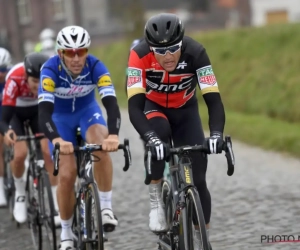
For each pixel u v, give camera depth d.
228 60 43.06
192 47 10.09
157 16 9.52
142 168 21.77
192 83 10.50
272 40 40.62
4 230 14.94
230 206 15.76
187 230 9.22
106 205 11.29
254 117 32.41
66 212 11.18
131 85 10.02
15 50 106.62
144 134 9.51
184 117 10.74
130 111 9.83
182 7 122.06
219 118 9.66
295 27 40.56
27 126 14.50
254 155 23.41
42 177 12.60
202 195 10.18
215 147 9.12
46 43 31.34
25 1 106.62
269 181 18.55
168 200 10.44
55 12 108.62
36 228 13.03
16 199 14.69
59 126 11.81
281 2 118.25
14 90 13.41
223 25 116.88
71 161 11.06
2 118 13.35
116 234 13.70
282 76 34.91
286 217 14.29
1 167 16.73
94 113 11.75
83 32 10.66
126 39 63.44
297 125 28.64
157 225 10.54
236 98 37.56
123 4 92.94
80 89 11.45
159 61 9.69
